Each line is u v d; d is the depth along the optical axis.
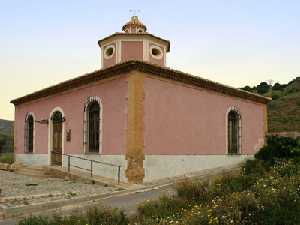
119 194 14.49
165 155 17.92
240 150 22.84
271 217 8.88
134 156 16.59
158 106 17.80
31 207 11.66
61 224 8.69
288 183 11.33
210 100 20.94
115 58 21.02
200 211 8.75
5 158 27.69
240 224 8.45
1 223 10.32
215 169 20.02
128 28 22.03
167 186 15.84
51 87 21.44
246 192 10.12
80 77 19.36
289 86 64.81
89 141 19.28
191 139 19.45
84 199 13.31
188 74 19.16
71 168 19.94
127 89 17.14
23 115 25.14
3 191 14.39
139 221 8.71
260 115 24.84
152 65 17.34
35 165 22.84
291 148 18.50
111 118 17.88
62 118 20.98
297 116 48.56
